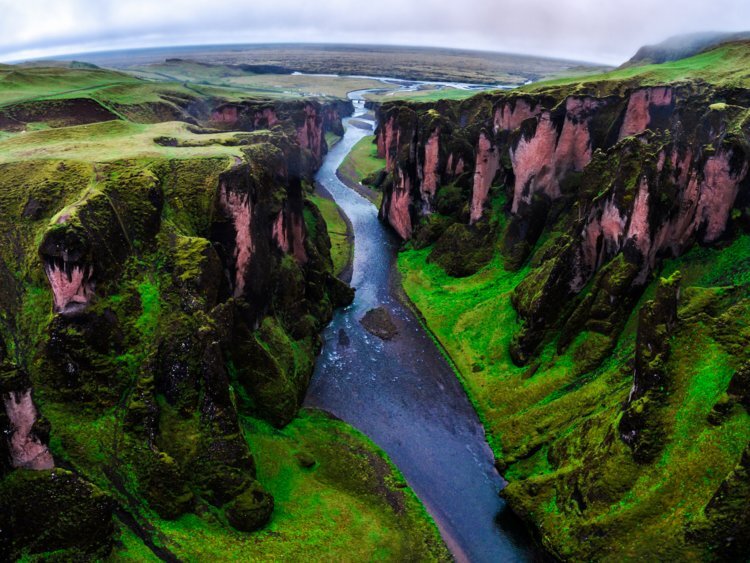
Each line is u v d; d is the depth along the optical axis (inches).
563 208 3363.7
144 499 1680.6
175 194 2586.1
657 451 1669.5
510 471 2130.9
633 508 1614.2
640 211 2347.4
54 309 1943.9
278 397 2326.5
